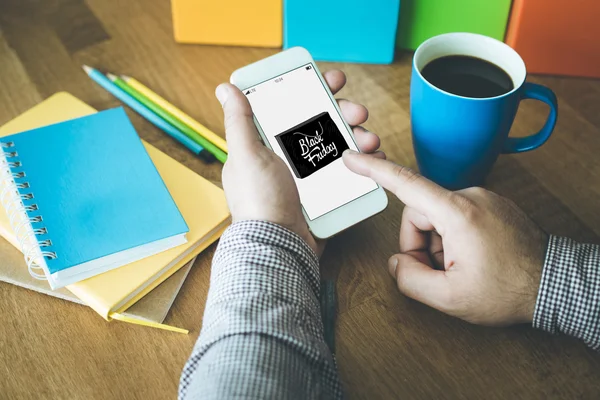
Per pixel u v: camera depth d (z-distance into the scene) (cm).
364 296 69
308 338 51
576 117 88
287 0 90
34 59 94
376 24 91
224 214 72
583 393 61
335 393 53
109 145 77
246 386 46
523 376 63
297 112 73
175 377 62
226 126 65
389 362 64
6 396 61
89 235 68
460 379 62
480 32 92
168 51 96
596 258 60
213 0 92
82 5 103
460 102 67
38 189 72
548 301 60
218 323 51
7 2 102
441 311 67
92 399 61
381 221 76
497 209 62
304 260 60
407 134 86
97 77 89
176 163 78
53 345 65
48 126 78
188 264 70
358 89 92
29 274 69
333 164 72
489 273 60
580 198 78
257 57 96
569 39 89
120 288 66
